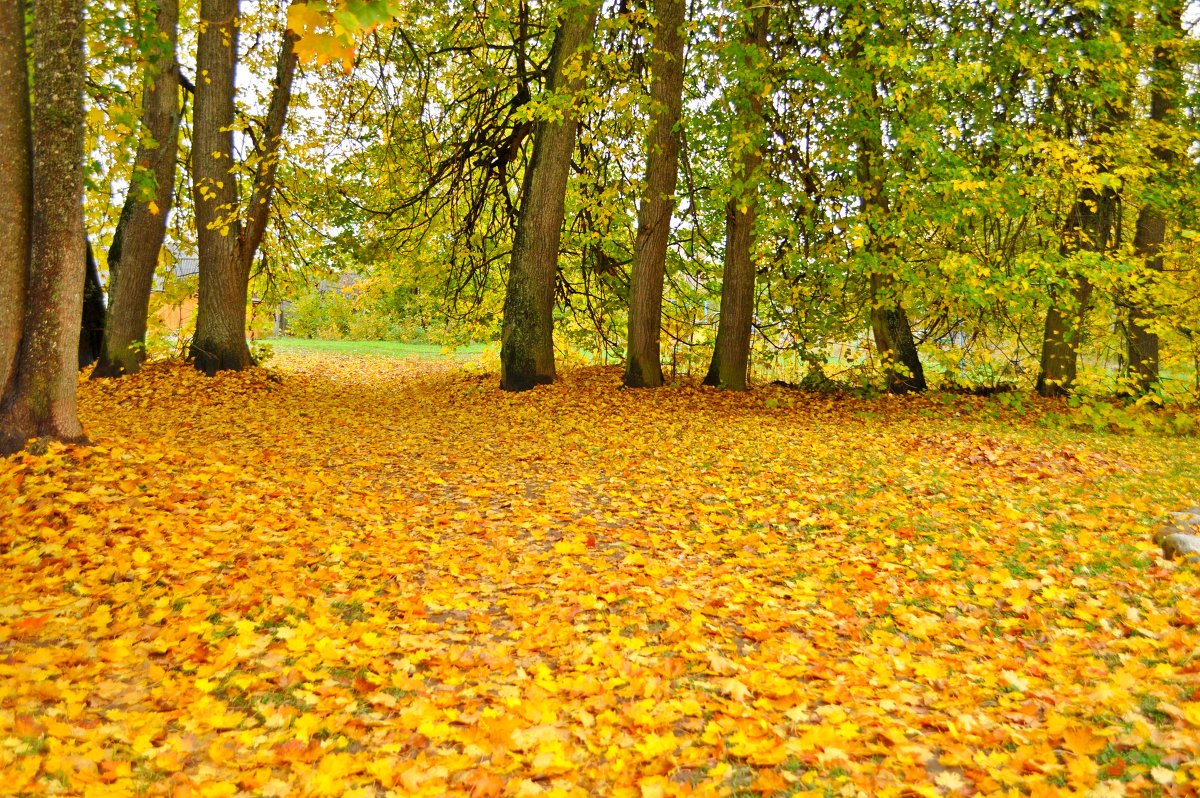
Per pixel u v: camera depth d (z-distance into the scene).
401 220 19.64
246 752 3.07
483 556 5.84
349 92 17.52
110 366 14.71
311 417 12.65
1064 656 4.03
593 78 14.13
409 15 16.03
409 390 17.47
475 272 20.72
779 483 8.23
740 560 5.81
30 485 6.12
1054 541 6.03
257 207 15.62
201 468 7.53
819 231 13.84
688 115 15.30
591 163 17.78
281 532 6.12
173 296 17.94
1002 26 12.68
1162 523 6.34
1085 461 8.91
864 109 12.60
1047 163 11.72
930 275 12.72
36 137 6.91
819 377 16.20
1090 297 14.48
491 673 3.94
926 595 5.09
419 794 2.80
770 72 13.12
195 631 4.15
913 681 3.87
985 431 11.50
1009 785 2.84
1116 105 13.14
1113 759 2.95
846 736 3.21
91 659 3.75
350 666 3.94
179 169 16.78
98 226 15.58
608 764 3.07
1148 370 14.72
